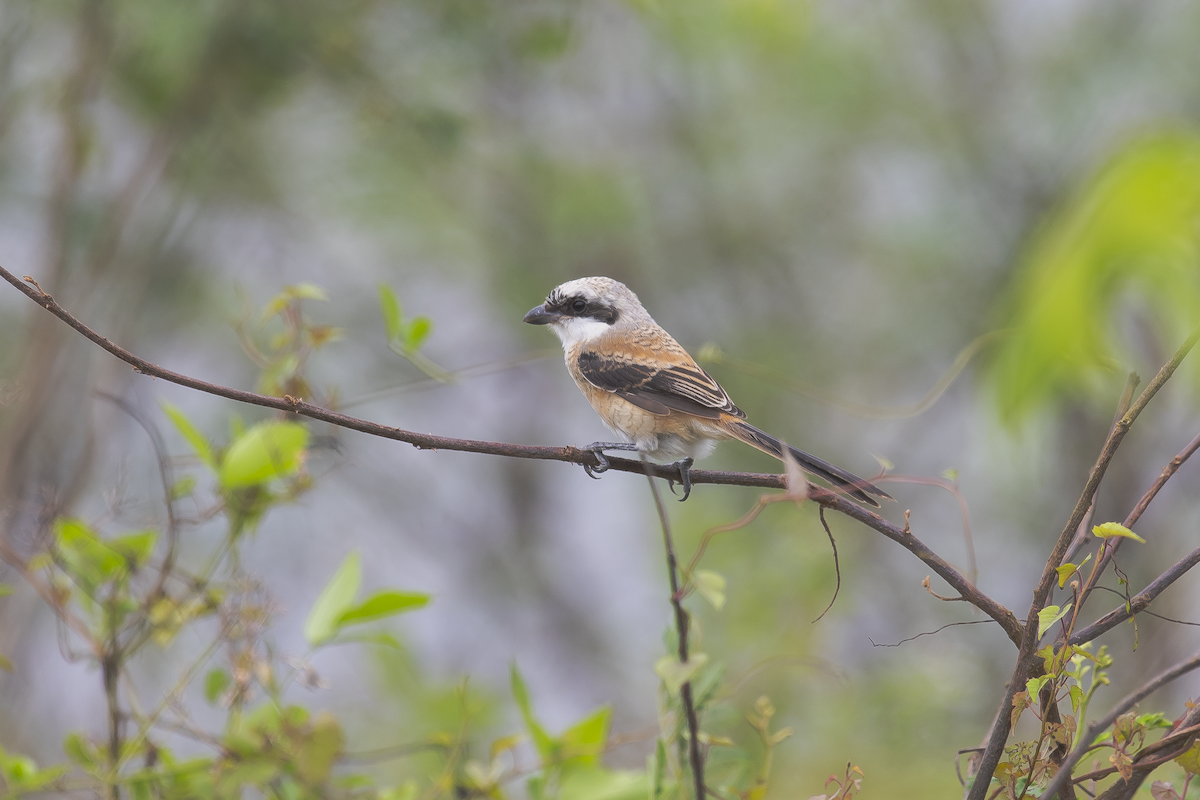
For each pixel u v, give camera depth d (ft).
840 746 34.63
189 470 29.66
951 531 46.70
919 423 51.93
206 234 47.55
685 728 17.31
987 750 13.41
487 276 56.44
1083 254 7.86
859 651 40.24
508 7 41.81
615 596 60.29
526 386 63.93
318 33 40.32
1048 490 41.88
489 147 52.70
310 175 49.11
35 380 34.76
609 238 58.23
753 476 18.83
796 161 57.82
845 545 41.32
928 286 53.16
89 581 20.59
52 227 37.11
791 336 55.98
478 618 60.18
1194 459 39.29
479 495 62.59
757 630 36.42
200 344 49.19
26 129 41.09
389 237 52.49
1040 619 13.44
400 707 34.58
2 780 19.69
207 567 22.31
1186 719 13.39
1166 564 38.60
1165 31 44.60
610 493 64.03
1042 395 8.99
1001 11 53.36
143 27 37.68
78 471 34.24
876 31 54.54
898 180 56.18
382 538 58.59
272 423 21.70
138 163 41.86
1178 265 7.49
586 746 20.90
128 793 20.35
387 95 42.42
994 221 51.72
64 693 38.45
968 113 53.21
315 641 20.68
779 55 48.62
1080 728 13.66
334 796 20.45
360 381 55.83
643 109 58.34
